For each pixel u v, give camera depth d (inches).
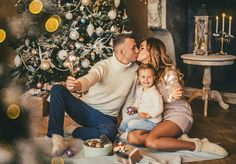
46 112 133.3
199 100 187.5
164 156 100.4
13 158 32.8
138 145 106.5
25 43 132.4
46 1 100.9
